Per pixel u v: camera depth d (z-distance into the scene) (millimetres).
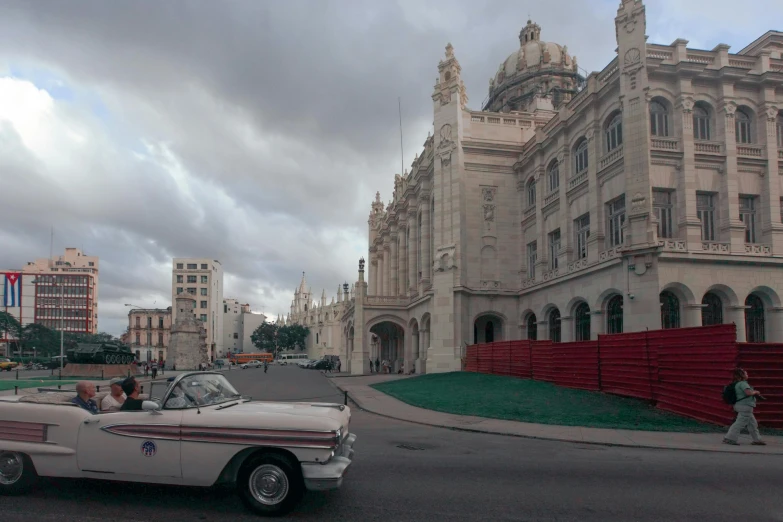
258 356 110125
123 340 133375
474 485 8164
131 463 6941
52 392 8266
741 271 24703
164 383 8797
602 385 19688
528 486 8156
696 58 26234
